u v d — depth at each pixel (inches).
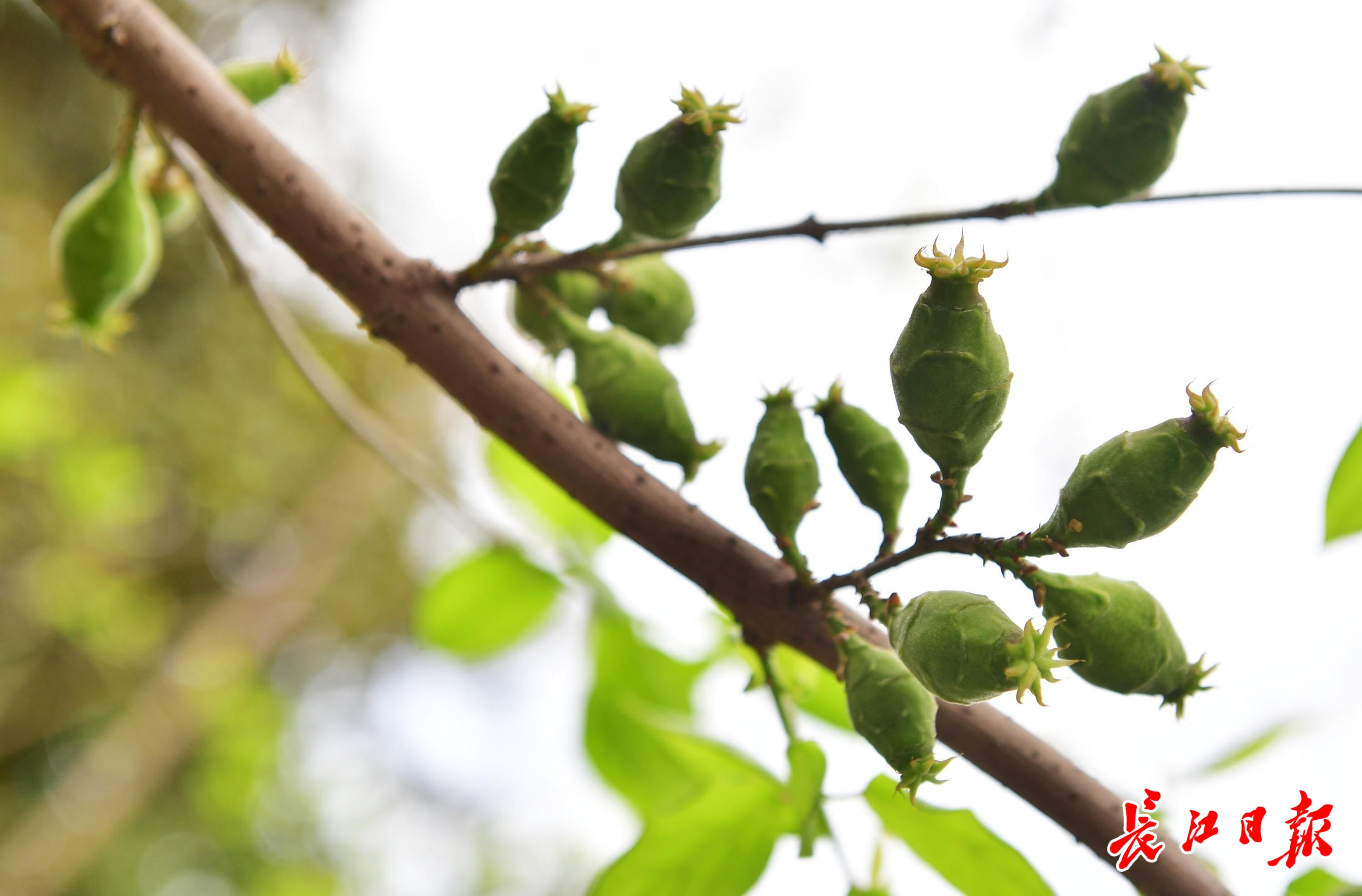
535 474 26.3
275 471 116.8
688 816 22.3
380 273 22.3
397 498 129.1
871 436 21.6
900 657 20.5
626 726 25.6
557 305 22.7
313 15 108.6
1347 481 21.3
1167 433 20.2
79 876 97.0
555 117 21.8
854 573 21.1
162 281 105.2
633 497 22.0
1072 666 20.8
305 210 22.4
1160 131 21.7
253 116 22.6
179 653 103.7
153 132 24.7
